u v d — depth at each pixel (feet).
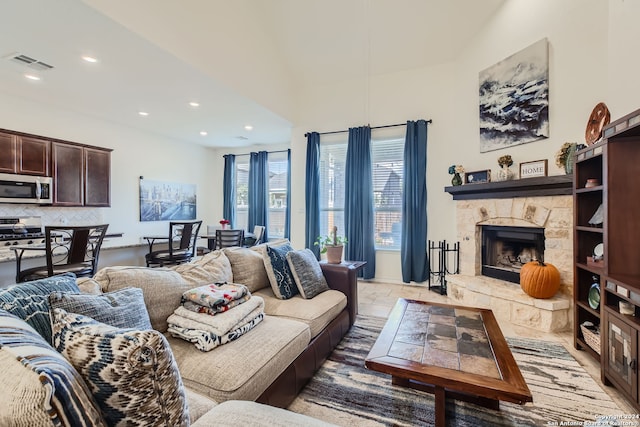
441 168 14.92
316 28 14.66
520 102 11.10
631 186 6.44
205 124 17.58
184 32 10.05
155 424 2.60
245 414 3.57
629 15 7.65
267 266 8.26
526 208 10.84
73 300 3.84
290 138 19.63
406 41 14.46
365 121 16.60
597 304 7.64
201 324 5.35
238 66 12.72
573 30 9.51
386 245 16.47
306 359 6.25
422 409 5.74
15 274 9.79
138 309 4.61
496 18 12.07
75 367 2.48
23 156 12.94
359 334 9.14
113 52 9.44
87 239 9.43
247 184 23.66
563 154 9.41
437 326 6.20
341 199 17.46
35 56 9.64
